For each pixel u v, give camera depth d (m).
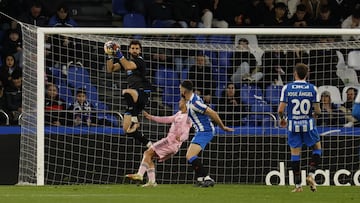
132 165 51.28
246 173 51.59
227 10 66.56
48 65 54.44
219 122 44.16
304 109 40.31
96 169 51.22
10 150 50.81
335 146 52.28
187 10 66.50
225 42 60.47
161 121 46.06
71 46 54.34
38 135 48.91
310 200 36.41
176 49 54.66
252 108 53.72
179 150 51.09
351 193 41.53
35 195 38.25
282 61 55.38
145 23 66.62
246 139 51.69
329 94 53.97
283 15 65.50
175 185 48.59
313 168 41.50
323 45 52.84
